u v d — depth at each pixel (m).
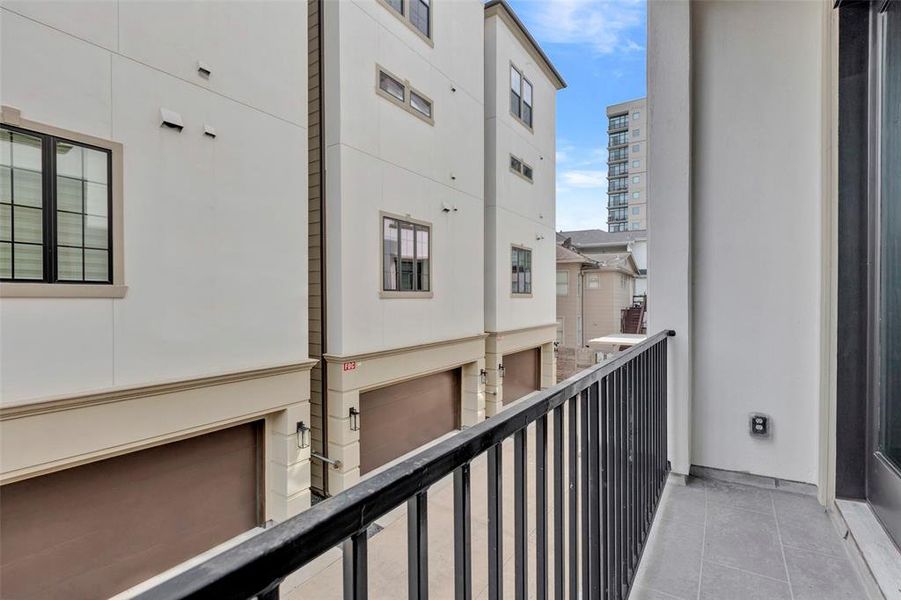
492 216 9.20
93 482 3.61
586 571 1.17
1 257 3.04
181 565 4.16
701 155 2.72
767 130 2.58
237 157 4.39
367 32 5.95
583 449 1.20
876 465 1.95
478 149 8.42
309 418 5.12
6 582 3.20
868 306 2.05
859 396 2.09
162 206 3.84
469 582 0.69
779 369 2.54
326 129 5.67
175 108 3.91
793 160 2.52
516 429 0.84
